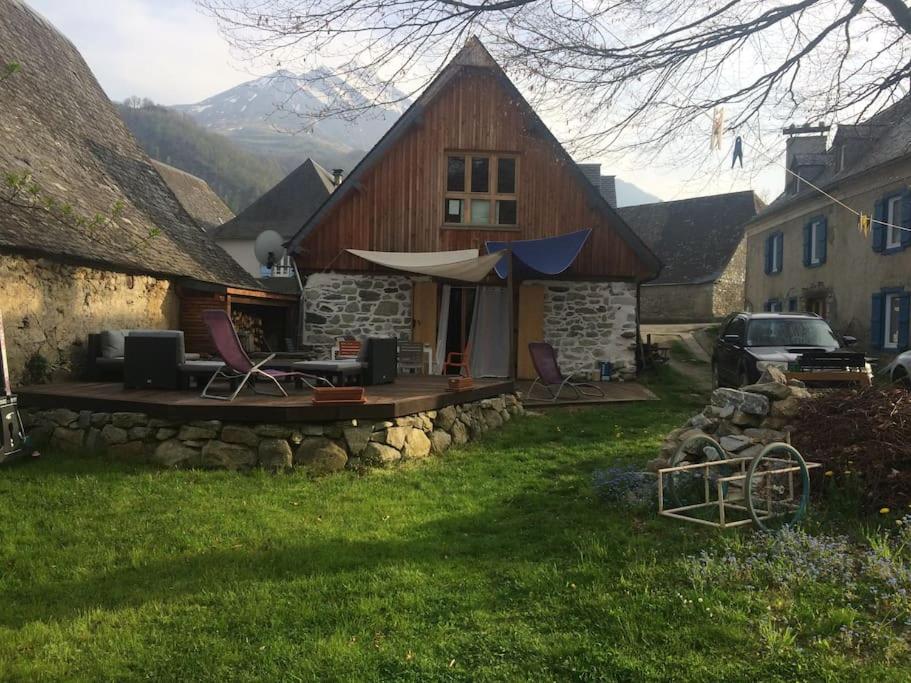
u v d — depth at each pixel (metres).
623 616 3.60
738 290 36.38
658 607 3.71
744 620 3.52
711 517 5.23
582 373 15.70
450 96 15.12
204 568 4.47
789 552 4.31
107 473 6.82
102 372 10.14
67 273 9.95
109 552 4.77
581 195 15.34
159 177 16.66
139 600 3.99
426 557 4.64
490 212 15.29
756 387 6.45
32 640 3.50
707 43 6.80
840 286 21.77
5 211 9.02
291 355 13.38
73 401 7.84
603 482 6.03
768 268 27.86
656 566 4.29
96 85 17.02
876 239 19.50
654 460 6.34
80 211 10.96
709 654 3.25
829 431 5.70
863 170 19.42
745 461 5.51
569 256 12.70
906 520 4.66
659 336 26.92
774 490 5.46
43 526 5.36
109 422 7.61
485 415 10.00
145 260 11.71
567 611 3.75
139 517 5.54
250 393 8.52
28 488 6.26
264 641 3.46
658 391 14.79
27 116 12.20
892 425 5.52
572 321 15.75
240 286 14.29
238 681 3.12
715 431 6.37
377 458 7.46
